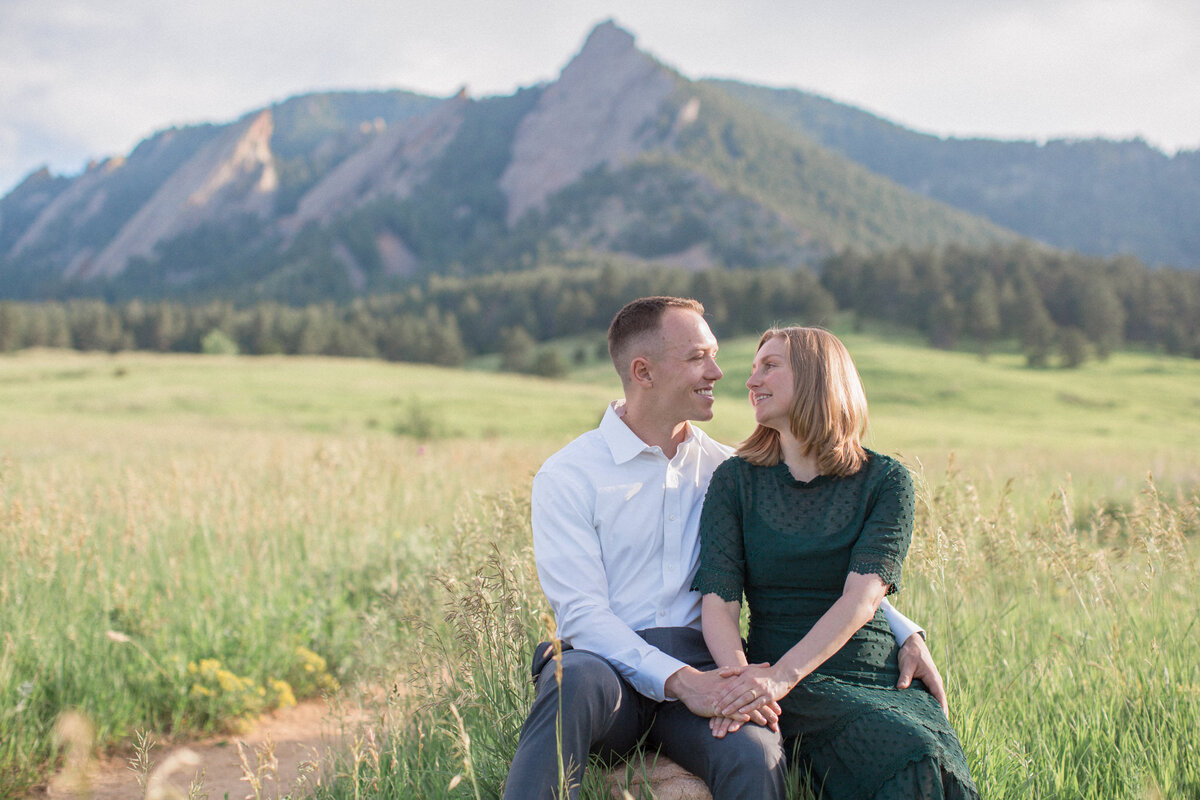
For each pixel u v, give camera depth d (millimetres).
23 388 48375
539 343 138125
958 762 2109
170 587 4961
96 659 4145
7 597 4172
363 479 7086
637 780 2289
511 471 7348
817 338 2533
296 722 4227
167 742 3939
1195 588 3486
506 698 2674
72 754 1818
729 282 129125
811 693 2312
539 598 3193
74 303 147375
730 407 46688
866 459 2545
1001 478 5723
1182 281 113250
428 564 4531
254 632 4676
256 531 5777
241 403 43125
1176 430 52375
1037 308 101562
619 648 2428
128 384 50594
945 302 101688
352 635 4879
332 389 49719
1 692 3645
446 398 46531
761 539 2504
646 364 2678
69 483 6961
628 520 2643
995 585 3713
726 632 2424
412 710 3094
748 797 2096
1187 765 2512
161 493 6641
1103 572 3303
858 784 2186
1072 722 2797
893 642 2494
